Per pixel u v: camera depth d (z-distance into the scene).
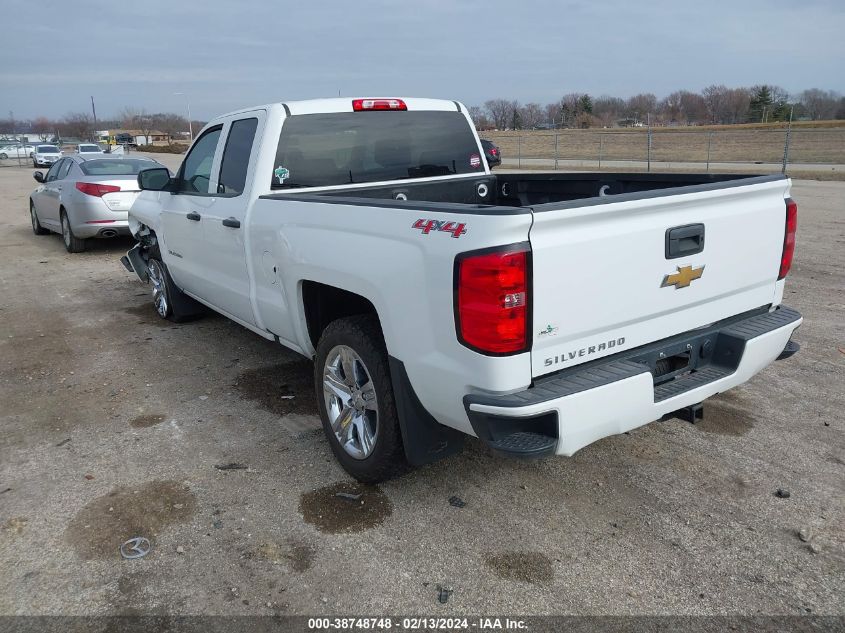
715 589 2.82
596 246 2.77
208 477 3.77
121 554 3.11
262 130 4.35
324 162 4.50
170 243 6.01
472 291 2.63
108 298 8.01
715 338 3.40
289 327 4.13
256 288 4.44
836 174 22.66
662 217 3.00
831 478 3.63
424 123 4.93
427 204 2.94
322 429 4.35
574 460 3.89
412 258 2.91
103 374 5.41
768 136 38.50
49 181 12.42
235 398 4.88
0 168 42.91
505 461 3.91
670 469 3.77
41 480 3.77
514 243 2.56
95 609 2.77
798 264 8.70
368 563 3.02
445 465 3.87
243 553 3.10
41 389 5.12
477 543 3.15
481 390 2.71
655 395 3.06
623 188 4.74
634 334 3.04
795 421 4.30
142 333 6.52
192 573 2.97
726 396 4.70
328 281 3.52
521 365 2.67
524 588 2.85
